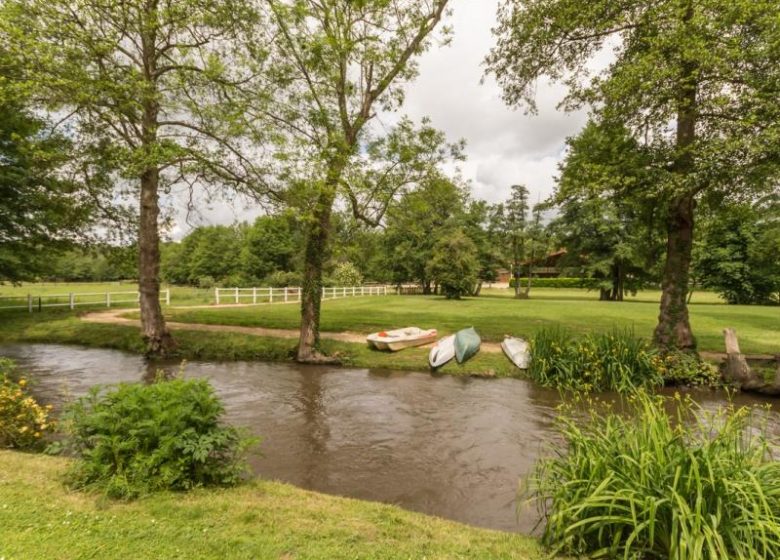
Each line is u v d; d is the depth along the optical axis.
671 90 9.52
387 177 12.87
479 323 18.36
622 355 10.70
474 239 49.09
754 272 37.28
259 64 12.93
